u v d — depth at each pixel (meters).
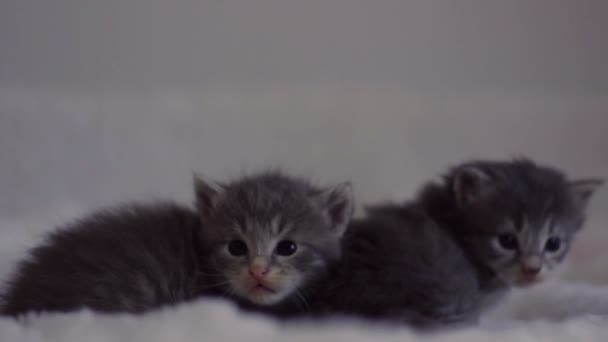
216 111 0.82
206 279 0.54
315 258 0.55
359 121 0.84
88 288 0.52
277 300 0.54
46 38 0.82
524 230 0.57
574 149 0.85
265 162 0.82
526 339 0.50
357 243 0.56
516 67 0.89
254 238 0.54
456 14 0.88
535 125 0.85
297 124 0.83
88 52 0.83
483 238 0.58
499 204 0.58
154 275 0.53
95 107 0.81
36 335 0.48
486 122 0.85
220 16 0.85
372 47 0.88
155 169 0.81
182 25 0.85
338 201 0.56
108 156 0.81
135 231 0.55
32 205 0.79
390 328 0.51
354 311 0.54
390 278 0.54
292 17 0.86
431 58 0.88
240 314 0.50
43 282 0.53
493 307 0.59
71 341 0.47
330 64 0.88
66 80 0.83
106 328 0.48
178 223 0.56
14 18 0.81
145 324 0.48
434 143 0.84
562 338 0.50
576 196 0.60
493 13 0.88
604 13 0.88
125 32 0.84
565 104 0.86
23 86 0.82
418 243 0.55
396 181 0.83
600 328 0.52
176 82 0.85
